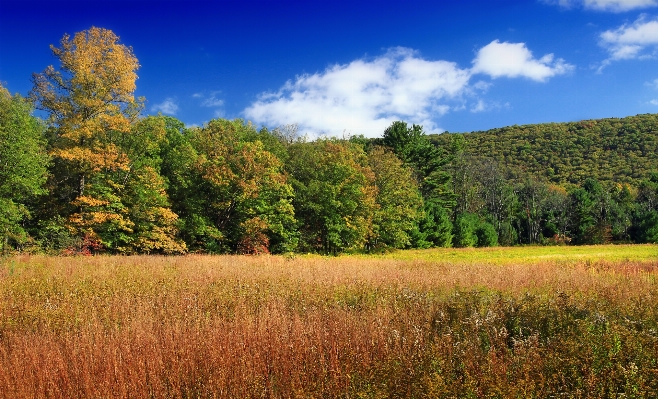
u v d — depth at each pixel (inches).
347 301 394.9
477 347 248.4
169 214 1188.5
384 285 462.9
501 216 2810.0
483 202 2810.0
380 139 2444.6
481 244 2380.7
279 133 2057.1
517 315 319.6
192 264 706.2
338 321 294.5
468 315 330.6
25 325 311.7
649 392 195.5
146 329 277.0
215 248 1314.0
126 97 1168.2
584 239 2677.2
